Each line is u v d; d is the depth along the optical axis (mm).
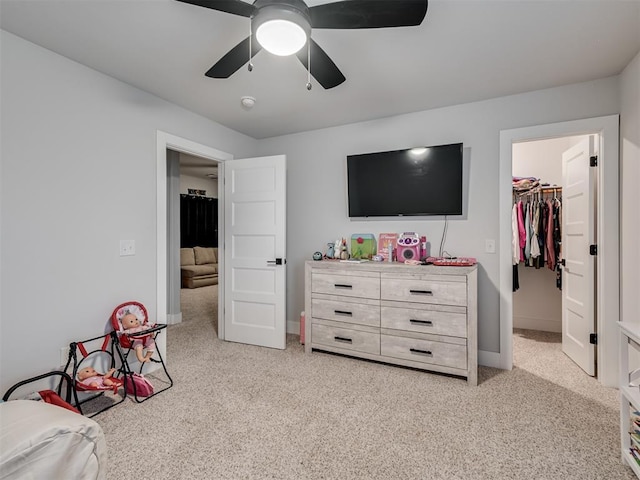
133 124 2543
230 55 1652
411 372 2633
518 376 2574
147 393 2193
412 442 1744
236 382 2463
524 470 1536
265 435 1805
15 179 1885
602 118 2381
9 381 1861
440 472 1525
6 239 1851
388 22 1401
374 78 2406
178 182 4312
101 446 986
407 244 2951
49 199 2037
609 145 2361
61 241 2100
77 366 1987
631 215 2184
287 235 3764
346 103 2873
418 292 2594
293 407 2098
